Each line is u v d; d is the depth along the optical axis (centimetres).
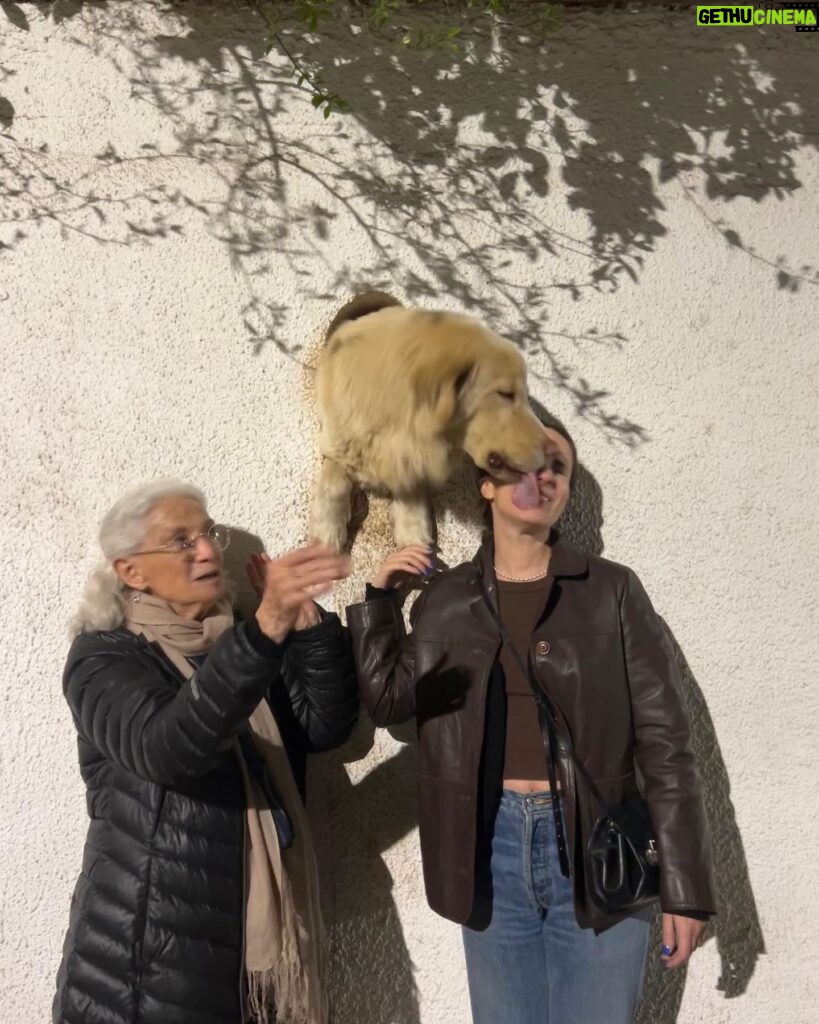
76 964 204
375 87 282
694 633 289
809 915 291
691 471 290
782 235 292
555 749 218
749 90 291
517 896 221
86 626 229
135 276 277
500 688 226
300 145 280
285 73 279
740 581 291
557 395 287
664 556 289
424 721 231
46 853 275
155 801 205
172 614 228
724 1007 289
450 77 284
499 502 236
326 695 248
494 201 286
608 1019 217
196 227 278
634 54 288
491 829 224
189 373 279
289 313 281
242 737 226
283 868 222
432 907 229
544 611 227
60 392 276
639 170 288
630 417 288
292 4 278
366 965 280
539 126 286
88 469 277
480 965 228
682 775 221
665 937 220
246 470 280
